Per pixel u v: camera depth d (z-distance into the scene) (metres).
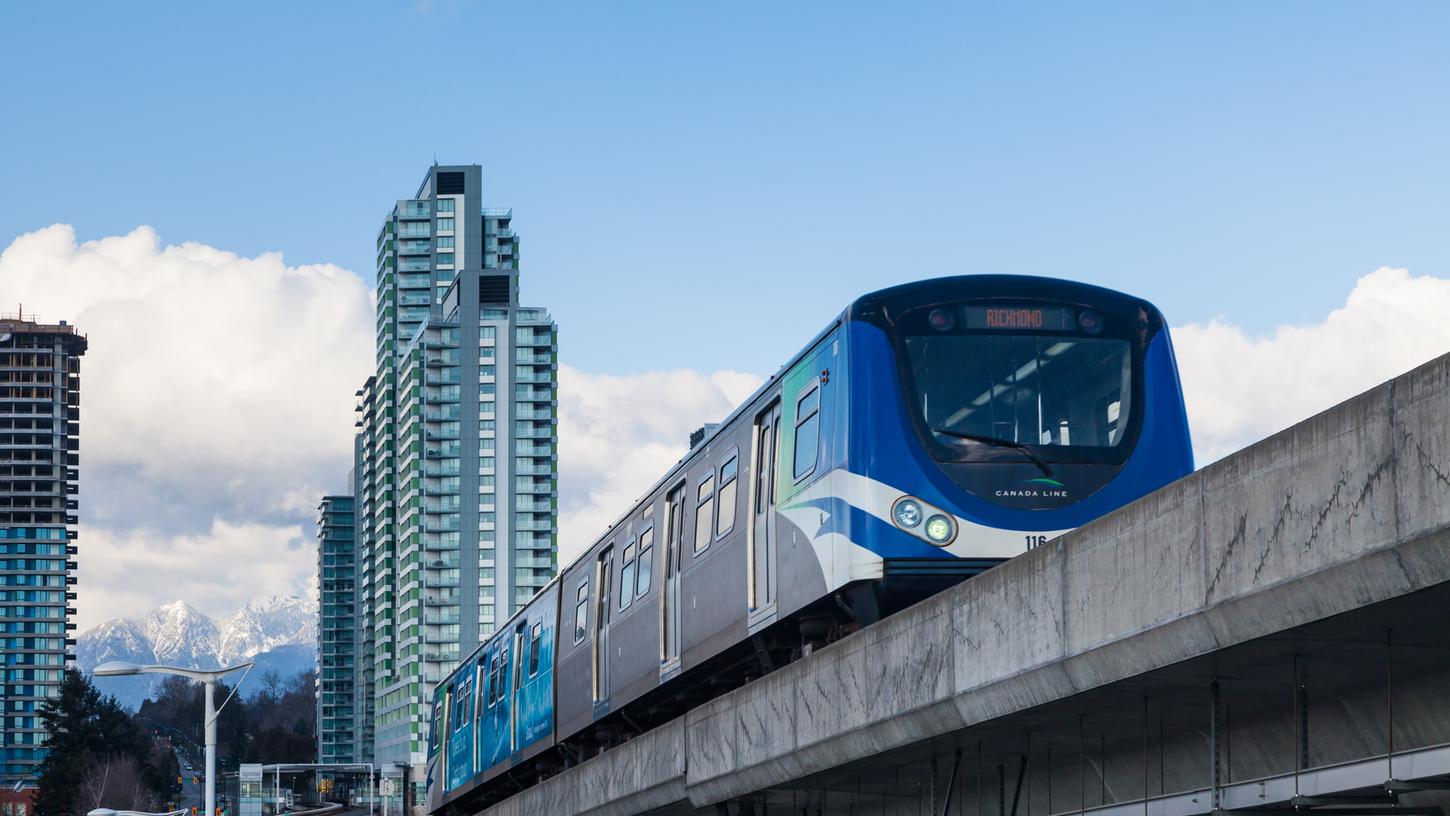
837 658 17.78
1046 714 14.55
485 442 193.25
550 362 196.62
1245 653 12.13
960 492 18.36
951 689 15.37
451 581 191.12
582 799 27.34
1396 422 10.51
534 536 192.50
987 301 19.12
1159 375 19.19
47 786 187.75
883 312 19.03
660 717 28.48
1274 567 11.45
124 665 50.06
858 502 18.41
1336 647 11.91
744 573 21.86
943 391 18.73
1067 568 13.78
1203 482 12.22
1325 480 11.07
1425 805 12.16
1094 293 19.39
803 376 20.33
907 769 18.22
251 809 180.25
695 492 24.48
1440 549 10.12
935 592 18.25
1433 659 12.09
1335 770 12.21
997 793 18.55
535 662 34.41
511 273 197.38
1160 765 15.59
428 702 189.75
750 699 20.14
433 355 194.62
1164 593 12.57
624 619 27.75
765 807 21.55
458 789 42.06
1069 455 18.61
